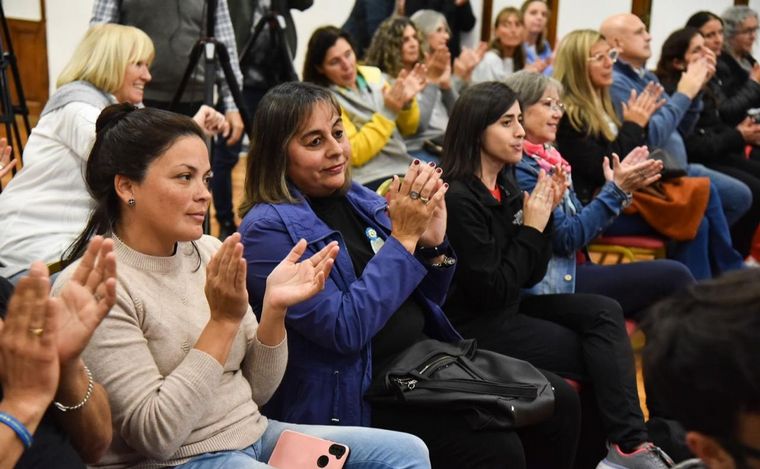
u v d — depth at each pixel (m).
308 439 1.62
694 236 3.25
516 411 1.83
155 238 1.51
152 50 2.64
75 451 1.23
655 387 0.78
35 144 2.46
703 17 4.55
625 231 3.25
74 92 2.47
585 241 2.68
